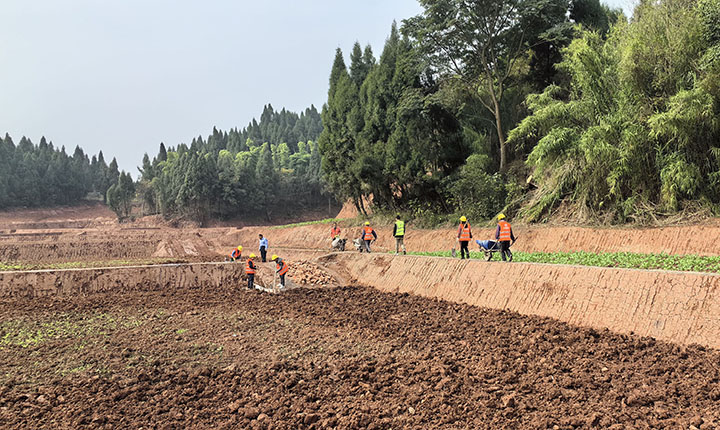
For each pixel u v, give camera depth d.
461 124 37.69
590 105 23.92
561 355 10.98
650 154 21.75
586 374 9.77
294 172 130.00
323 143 43.94
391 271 22.83
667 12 21.05
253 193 107.31
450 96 35.50
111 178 157.12
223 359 11.83
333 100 43.84
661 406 8.14
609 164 22.58
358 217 44.84
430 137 36.50
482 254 22.94
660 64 20.86
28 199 125.62
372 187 39.16
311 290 21.91
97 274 22.09
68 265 28.19
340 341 13.25
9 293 20.23
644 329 11.95
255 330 14.57
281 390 9.73
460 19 32.31
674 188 20.72
